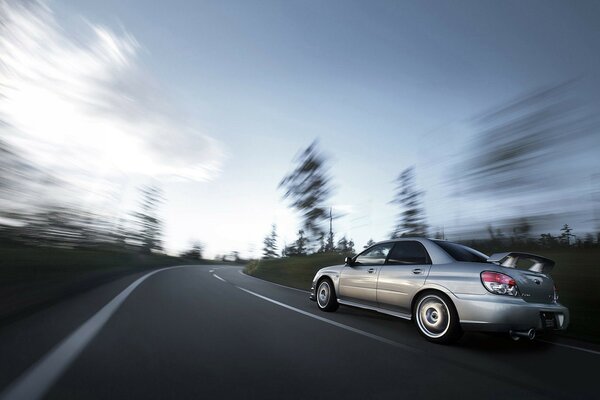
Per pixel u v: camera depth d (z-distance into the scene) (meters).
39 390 2.97
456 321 4.91
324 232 28.08
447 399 3.09
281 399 2.98
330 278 7.45
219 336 5.00
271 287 12.85
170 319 6.09
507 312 4.56
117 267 19.33
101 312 6.65
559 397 3.19
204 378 3.39
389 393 3.19
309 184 27.89
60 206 17.25
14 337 4.71
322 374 3.62
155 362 3.80
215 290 10.91
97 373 3.42
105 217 25.88
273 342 4.80
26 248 14.09
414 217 19.62
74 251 18.64
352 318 6.86
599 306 7.23
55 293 8.77
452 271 5.20
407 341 5.17
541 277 5.04
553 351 4.80
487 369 3.95
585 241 11.83
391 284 5.97
